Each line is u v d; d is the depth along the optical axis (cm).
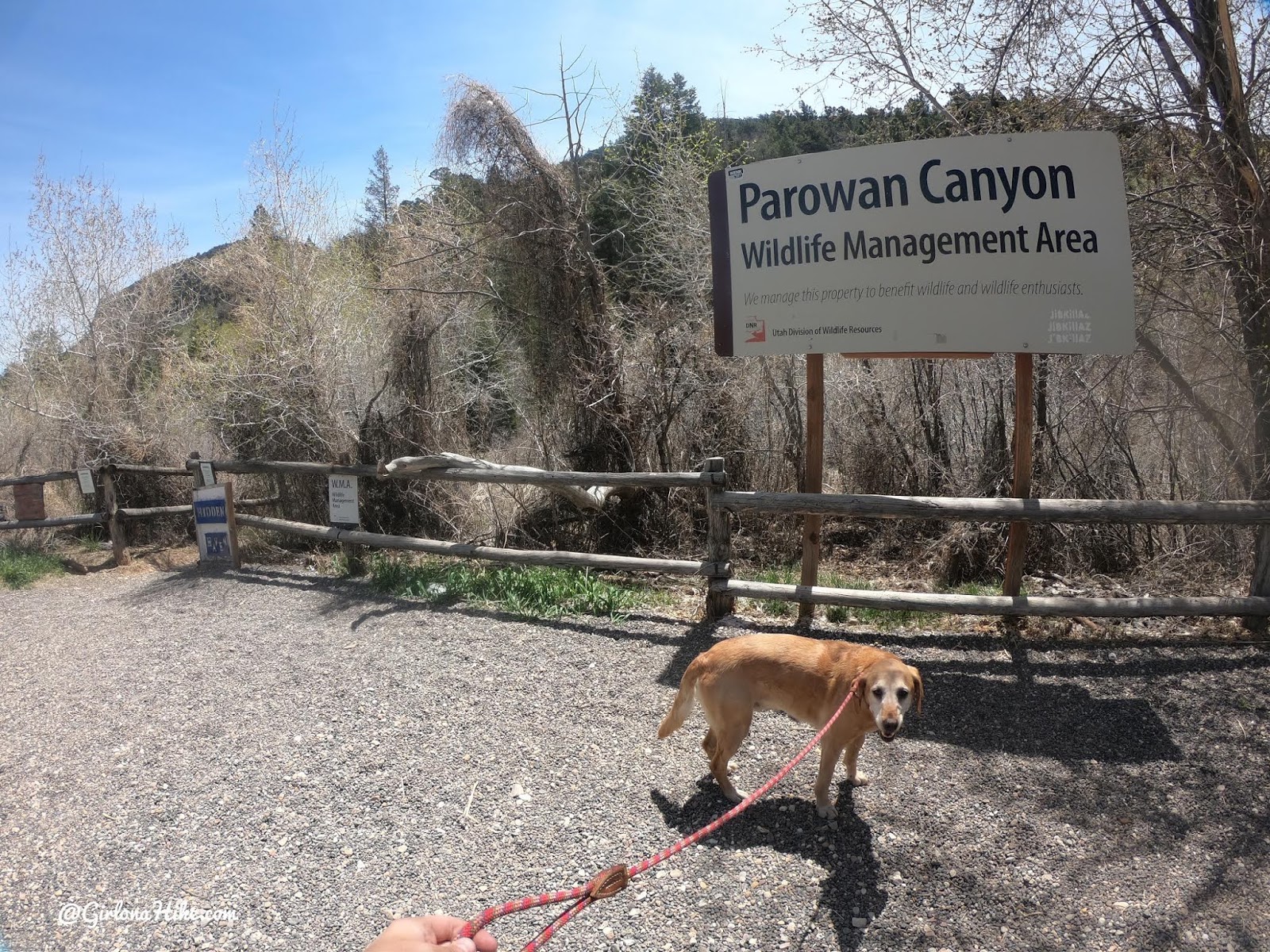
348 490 749
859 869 346
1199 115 538
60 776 434
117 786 422
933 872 343
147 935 327
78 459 993
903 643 532
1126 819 369
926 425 738
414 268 888
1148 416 622
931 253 518
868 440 761
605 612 606
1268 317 532
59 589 791
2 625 679
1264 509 500
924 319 522
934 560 693
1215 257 547
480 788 406
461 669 530
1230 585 576
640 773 413
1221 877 336
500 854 361
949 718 447
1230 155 531
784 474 775
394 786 410
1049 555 649
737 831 370
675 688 492
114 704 511
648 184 920
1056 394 651
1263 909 320
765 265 553
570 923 323
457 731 456
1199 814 369
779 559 738
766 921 323
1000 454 680
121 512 880
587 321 788
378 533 836
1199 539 604
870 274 528
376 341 924
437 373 880
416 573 710
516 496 788
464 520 806
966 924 319
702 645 546
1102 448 632
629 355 784
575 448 783
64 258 1031
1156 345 596
